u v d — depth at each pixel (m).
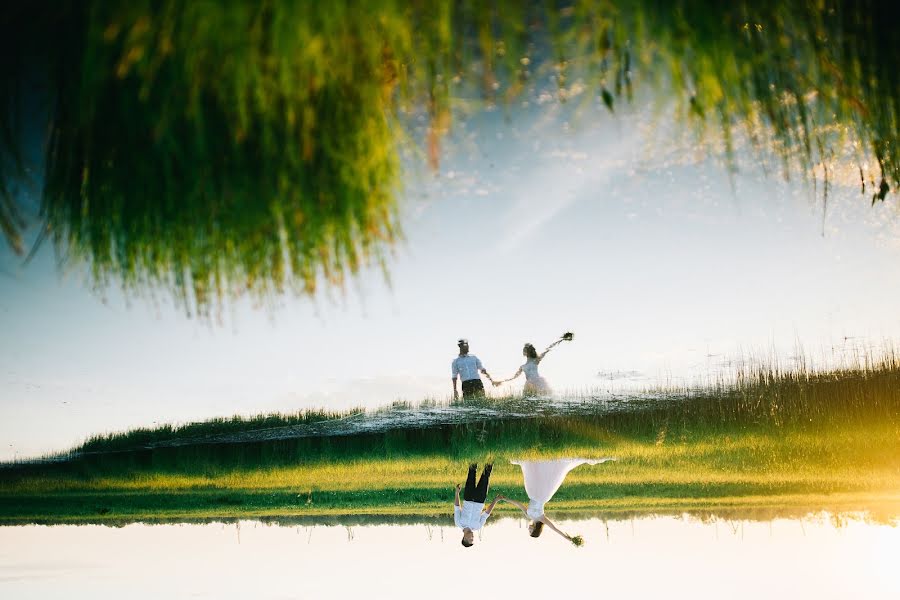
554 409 9.15
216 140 1.77
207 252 1.88
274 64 1.62
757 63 1.81
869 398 8.15
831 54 1.89
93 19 1.57
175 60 1.61
